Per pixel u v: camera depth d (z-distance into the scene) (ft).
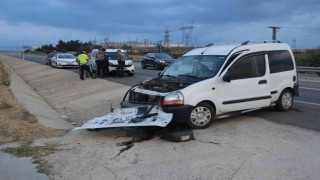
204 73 30.09
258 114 34.24
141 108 27.86
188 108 27.37
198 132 27.76
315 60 132.36
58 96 65.77
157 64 116.16
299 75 94.84
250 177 18.84
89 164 21.42
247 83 30.76
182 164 20.95
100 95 56.03
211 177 18.98
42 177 19.75
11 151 24.07
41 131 29.48
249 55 31.35
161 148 23.98
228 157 21.93
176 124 28.58
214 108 29.14
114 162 21.65
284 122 31.04
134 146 24.61
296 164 20.58
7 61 205.77
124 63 83.76
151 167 20.65
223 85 29.35
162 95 27.27
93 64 89.45
